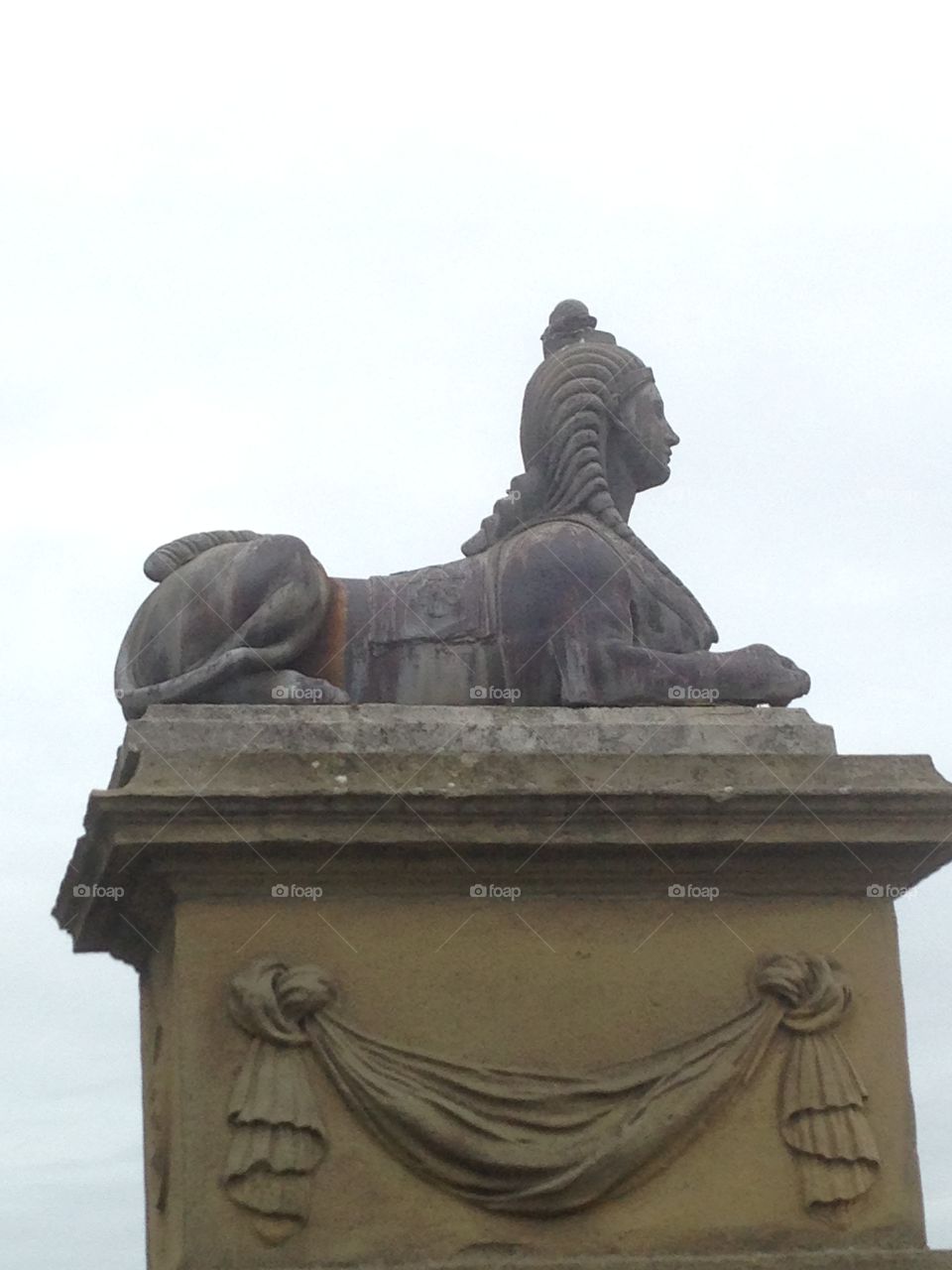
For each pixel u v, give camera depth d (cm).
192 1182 531
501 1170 539
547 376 653
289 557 604
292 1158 532
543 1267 532
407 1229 536
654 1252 545
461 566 632
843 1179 556
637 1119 548
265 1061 540
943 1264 549
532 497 644
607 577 616
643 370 657
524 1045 555
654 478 658
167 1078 571
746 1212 552
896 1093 570
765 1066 564
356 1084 540
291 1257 529
